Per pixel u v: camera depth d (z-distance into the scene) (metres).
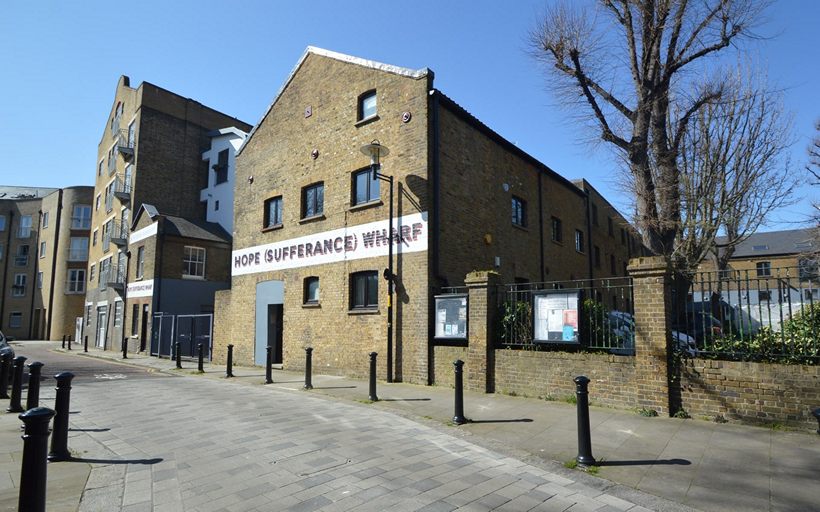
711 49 11.78
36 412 3.51
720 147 13.19
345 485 4.97
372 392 9.71
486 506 4.48
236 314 17.89
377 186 13.54
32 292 47.38
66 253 43.00
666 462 5.71
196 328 23.97
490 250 14.82
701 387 7.64
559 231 20.39
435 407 8.94
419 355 11.82
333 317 14.15
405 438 6.82
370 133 13.84
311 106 15.85
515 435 6.96
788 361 7.16
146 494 4.72
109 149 35.00
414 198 12.52
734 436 6.67
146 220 26.39
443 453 6.13
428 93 12.70
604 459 5.85
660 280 8.07
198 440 6.76
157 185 29.94
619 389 8.41
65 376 5.97
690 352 7.95
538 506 4.50
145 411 8.91
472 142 14.45
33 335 46.53
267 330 16.56
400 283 12.51
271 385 12.27
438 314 11.54
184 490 4.84
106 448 6.41
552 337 9.38
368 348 13.06
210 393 11.09
